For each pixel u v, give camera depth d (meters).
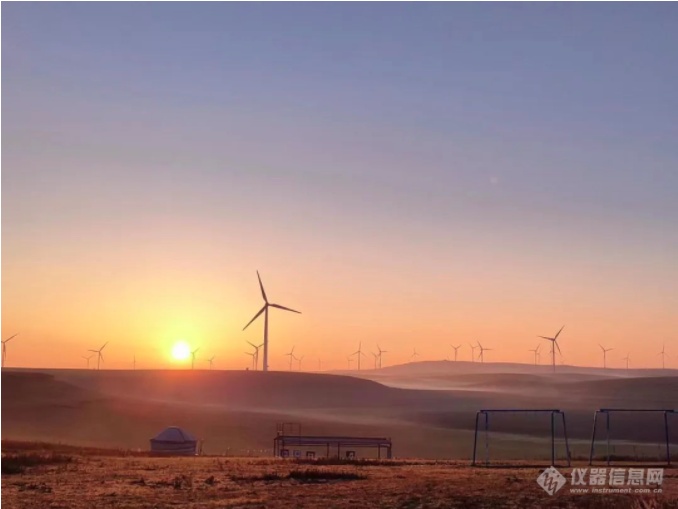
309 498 37.94
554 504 35.81
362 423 186.12
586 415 197.00
